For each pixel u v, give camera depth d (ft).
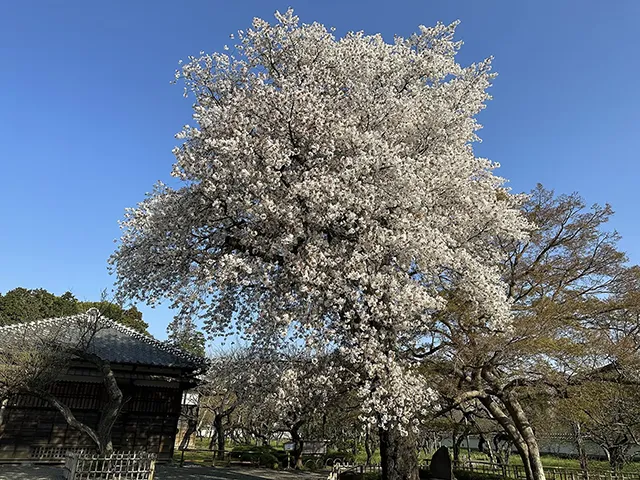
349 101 47.26
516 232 45.96
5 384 49.39
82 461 42.14
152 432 64.39
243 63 49.44
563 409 43.78
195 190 43.24
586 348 43.01
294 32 48.11
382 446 40.04
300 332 39.50
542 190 68.69
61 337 61.31
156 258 45.42
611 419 51.11
